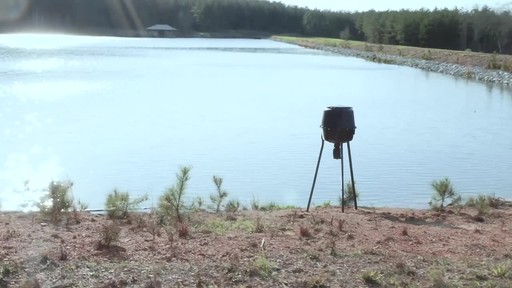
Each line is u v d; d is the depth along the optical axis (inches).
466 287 164.2
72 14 4052.7
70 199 330.3
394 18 2571.4
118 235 201.8
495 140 572.7
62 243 197.6
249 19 4500.5
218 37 4377.5
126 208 255.4
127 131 577.0
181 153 476.4
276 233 218.2
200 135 563.2
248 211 277.9
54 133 554.9
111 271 171.2
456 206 290.4
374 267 179.6
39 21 3969.0
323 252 193.3
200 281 164.7
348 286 164.9
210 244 200.7
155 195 349.1
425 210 285.1
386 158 475.8
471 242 211.6
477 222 250.5
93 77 1166.3
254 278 168.9
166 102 820.0
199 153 477.7
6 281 162.6
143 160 447.2
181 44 3002.0
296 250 194.5
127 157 457.4
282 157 467.5
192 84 1088.2
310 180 396.8
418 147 527.2
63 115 668.1
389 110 792.9
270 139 547.2
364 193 364.2
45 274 168.1
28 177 390.9
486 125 671.8
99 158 452.1
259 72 1391.5
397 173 422.6
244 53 2246.6
